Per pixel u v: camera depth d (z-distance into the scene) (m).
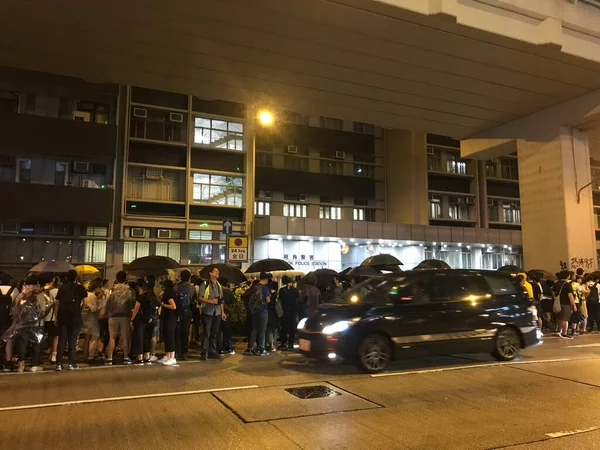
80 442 4.81
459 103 18.38
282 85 16.47
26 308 8.71
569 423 5.34
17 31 12.88
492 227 42.41
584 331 14.44
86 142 26.41
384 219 38.06
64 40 13.37
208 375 8.21
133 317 9.44
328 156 36.56
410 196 37.09
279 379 7.77
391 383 7.35
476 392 6.76
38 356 8.89
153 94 29.06
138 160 28.45
